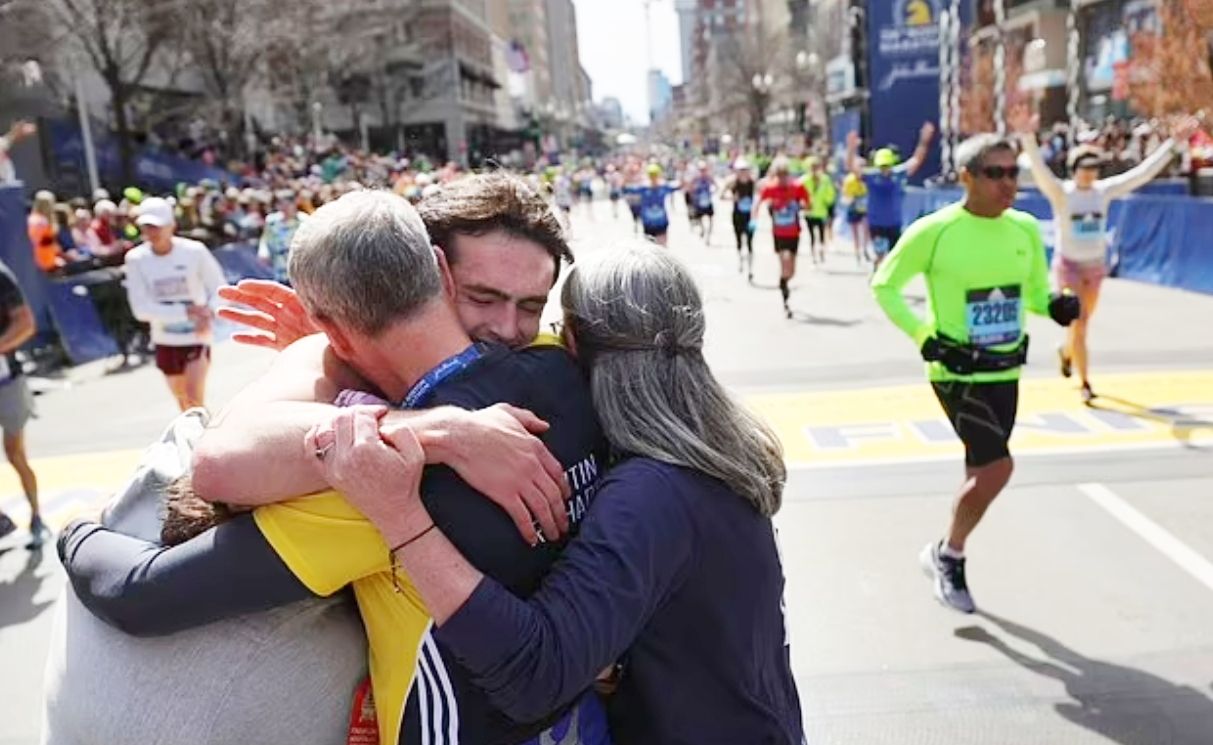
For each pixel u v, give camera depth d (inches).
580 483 62.2
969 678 151.8
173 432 70.5
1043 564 190.7
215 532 56.3
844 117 1270.9
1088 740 135.2
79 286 488.7
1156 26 882.1
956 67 994.1
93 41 973.8
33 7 844.0
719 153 3262.8
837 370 363.3
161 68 1268.5
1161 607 171.9
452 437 55.5
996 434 168.6
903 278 169.8
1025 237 167.9
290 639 57.5
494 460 55.9
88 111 1083.3
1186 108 791.7
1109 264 561.3
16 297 210.1
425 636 56.6
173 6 940.0
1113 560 191.5
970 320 166.1
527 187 68.7
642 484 60.7
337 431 53.5
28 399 222.5
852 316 487.8
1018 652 158.9
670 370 63.9
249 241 728.3
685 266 67.4
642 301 64.2
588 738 64.1
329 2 1334.9
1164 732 136.3
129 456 308.5
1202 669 151.6
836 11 1847.9
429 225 65.2
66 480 284.7
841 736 137.9
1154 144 764.0
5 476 290.2
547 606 56.6
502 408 58.6
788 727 67.6
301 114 1729.8
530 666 54.2
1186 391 308.3
